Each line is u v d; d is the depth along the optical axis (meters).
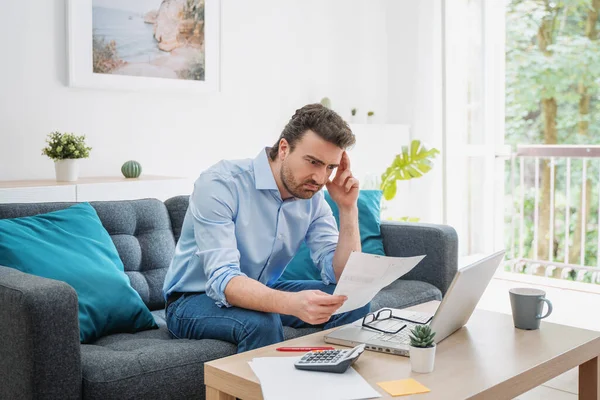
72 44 3.34
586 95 6.12
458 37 4.68
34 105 3.28
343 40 4.64
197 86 3.86
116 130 3.58
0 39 3.15
